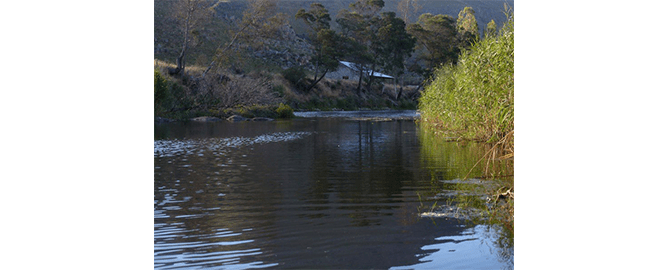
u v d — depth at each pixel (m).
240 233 4.18
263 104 28.95
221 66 33.75
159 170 7.50
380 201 5.35
